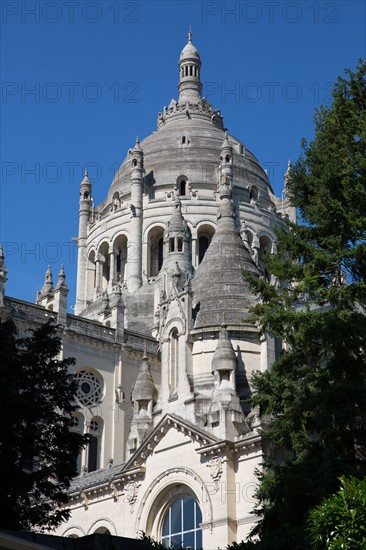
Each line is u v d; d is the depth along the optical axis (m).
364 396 67.19
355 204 72.75
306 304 76.50
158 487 91.81
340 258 73.38
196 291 101.56
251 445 85.75
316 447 71.44
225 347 92.81
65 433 77.00
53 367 79.69
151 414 99.12
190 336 96.81
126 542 55.12
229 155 167.12
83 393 129.50
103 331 134.62
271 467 76.62
